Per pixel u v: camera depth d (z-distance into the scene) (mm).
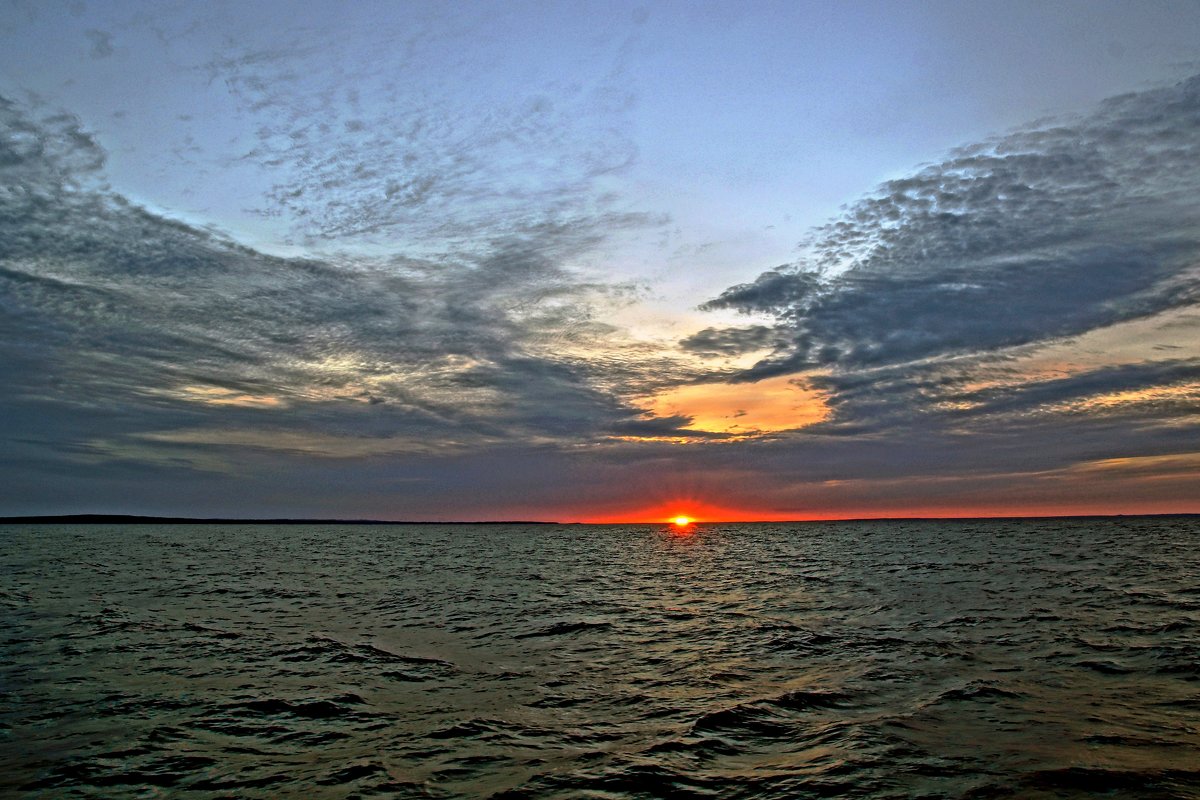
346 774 9648
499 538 121125
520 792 8969
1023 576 34000
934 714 11844
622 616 24000
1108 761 9445
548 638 19891
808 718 11906
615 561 55375
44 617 23531
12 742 11070
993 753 9891
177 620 23062
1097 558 45312
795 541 90250
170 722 12062
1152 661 15070
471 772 9688
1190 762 9352
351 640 19578
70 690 14133
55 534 117688
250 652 17859
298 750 10664
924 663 15578
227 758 10336
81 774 9719
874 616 22547
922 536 94875
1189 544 61281
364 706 13039
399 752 10539
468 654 17688
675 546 82625
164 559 54469
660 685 14438
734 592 31078
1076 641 17375
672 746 10648
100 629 21156
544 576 41156
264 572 43094
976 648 16938
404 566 49781
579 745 10789
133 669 15969
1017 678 14023
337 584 35875
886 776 9164
